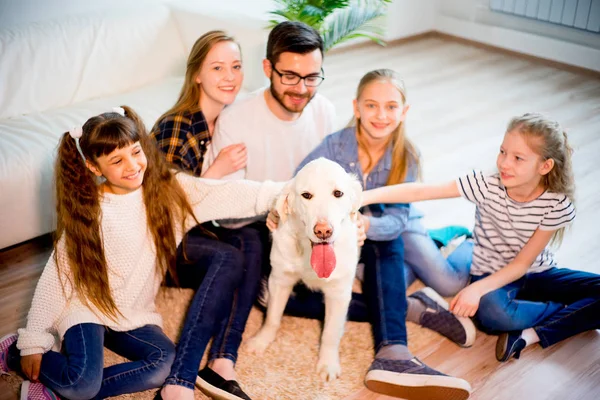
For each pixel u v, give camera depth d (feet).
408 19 16.53
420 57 15.61
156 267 5.99
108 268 5.58
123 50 9.36
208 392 5.41
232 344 5.75
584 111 12.16
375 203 6.27
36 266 7.48
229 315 5.90
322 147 6.53
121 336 5.64
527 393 5.67
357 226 5.68
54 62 8.80
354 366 5.94
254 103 6.61
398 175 6.52
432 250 6.83
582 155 10.21
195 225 6.19
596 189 9.13
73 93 8.98
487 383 5.79
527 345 6.21
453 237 7.55
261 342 6.10
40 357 5.29
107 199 5.52
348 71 14.42
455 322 6.18
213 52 6.44
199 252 6.20
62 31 8.97
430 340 6.34
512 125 5.91
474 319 6.63
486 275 6.64
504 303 6.09
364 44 16.26
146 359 5.39
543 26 14.94
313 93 6.40
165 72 9.86
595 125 11.45
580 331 6.24
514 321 6.06
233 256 6.07
